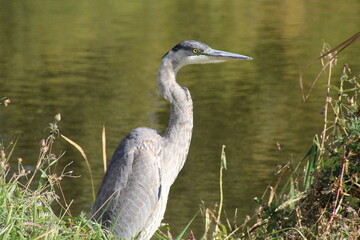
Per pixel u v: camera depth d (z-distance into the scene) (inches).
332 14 1233.4
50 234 191.5
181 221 407.2
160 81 268.1
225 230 250.7
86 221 202.7
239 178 488.4
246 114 668.1
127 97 744.3
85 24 1179.3
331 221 210.5
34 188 421.1
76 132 613.0
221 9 1318.9
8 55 959.6
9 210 191.8
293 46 989.2
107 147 569.9
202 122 647.1
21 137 590.6
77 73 858.1
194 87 785.6
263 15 1243.2
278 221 231.5
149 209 244.5
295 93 741.9
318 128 612.4
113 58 938.7
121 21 1206.3
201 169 516.4
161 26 1154.7
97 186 477.4
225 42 1020.5
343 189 220.5
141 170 243.9
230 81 813.2
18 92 761.6
